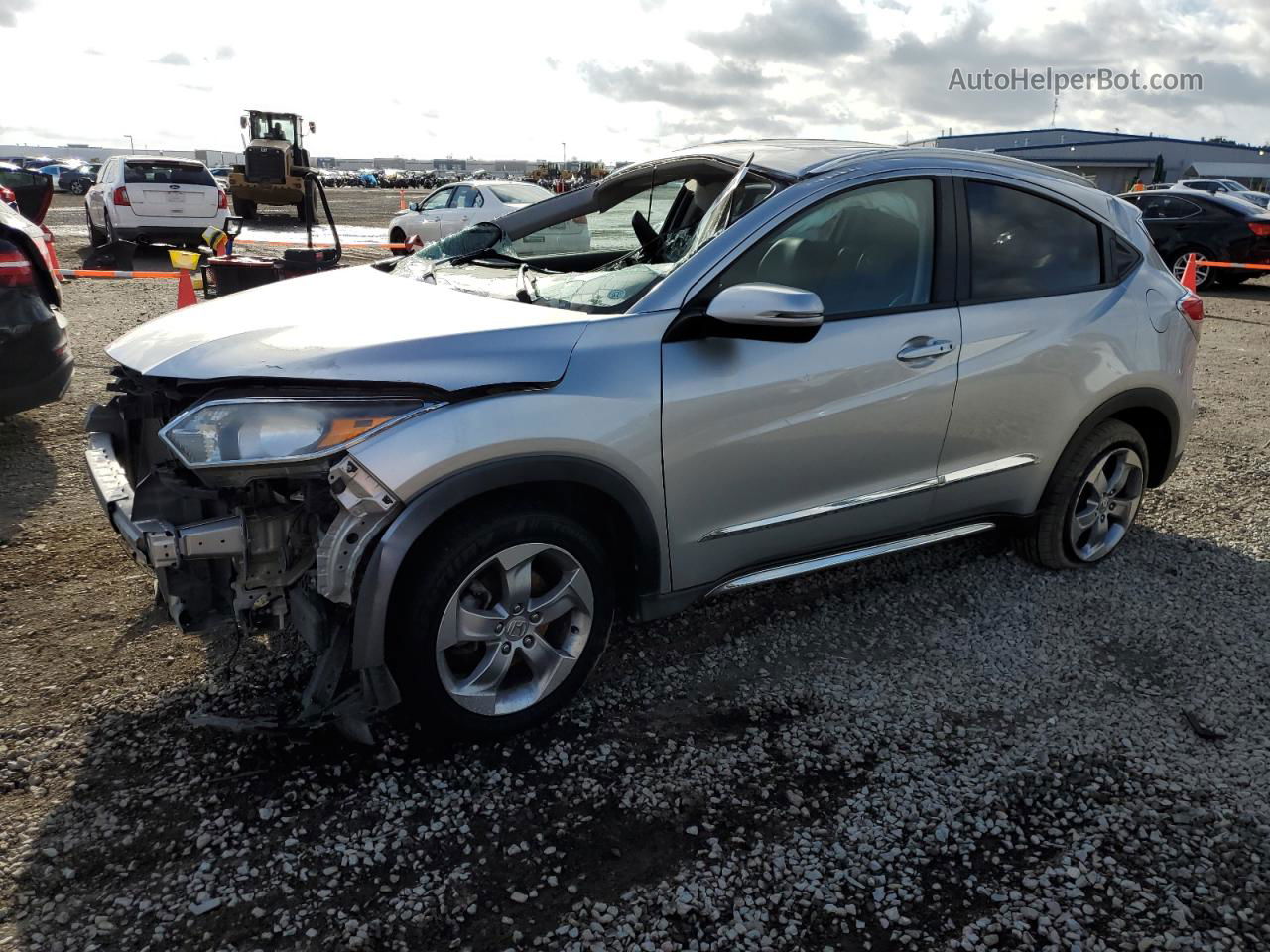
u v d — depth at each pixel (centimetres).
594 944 208
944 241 336
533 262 402
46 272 504
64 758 262
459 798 254
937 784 265
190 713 284
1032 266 361
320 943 206
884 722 295
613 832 244
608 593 288
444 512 246
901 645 343
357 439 241
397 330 268
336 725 264
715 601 371
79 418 576
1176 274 1470
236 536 247
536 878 227
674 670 322
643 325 279
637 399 272
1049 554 395
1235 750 284
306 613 254
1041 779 268
